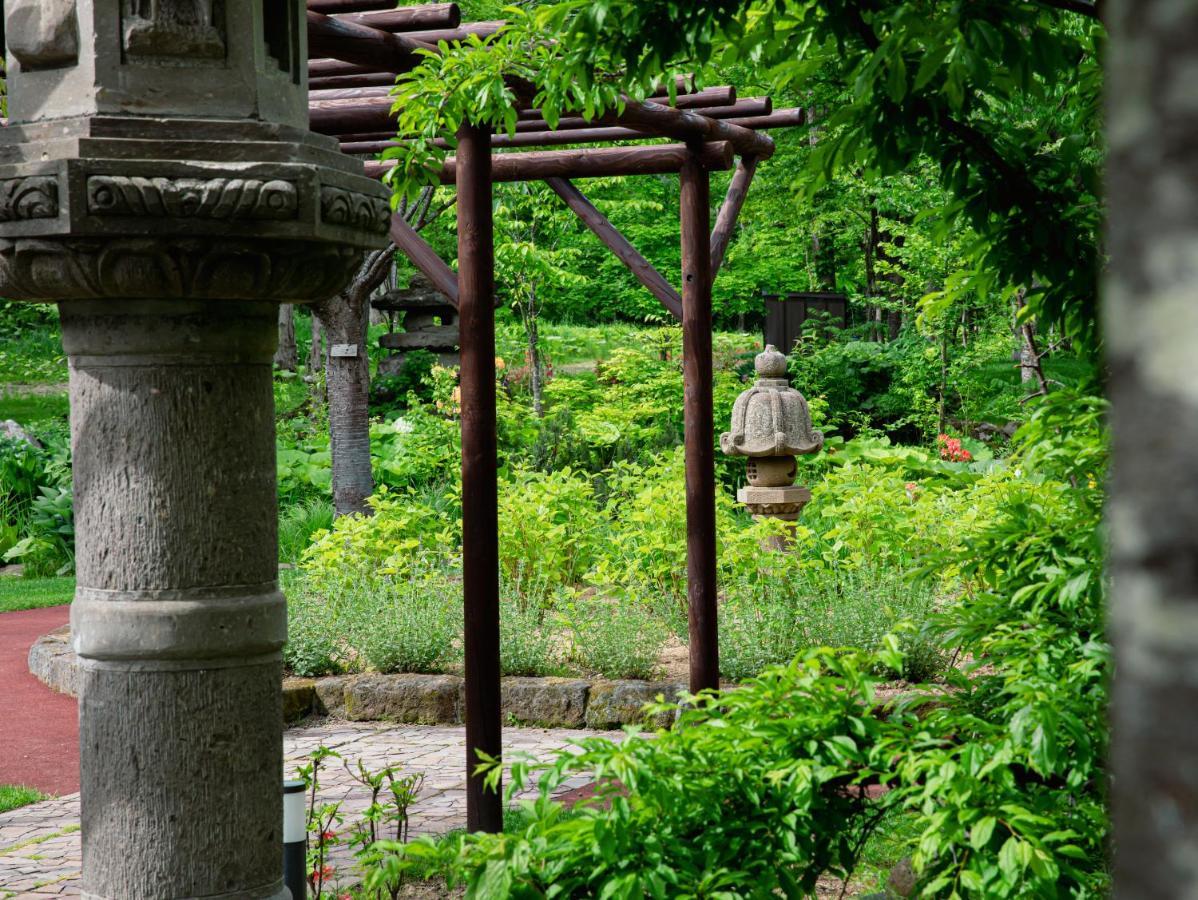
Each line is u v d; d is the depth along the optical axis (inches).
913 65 130.0
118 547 111.6
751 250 874.1
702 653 266.4
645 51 135.5
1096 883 91.8
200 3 109.0
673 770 98.2
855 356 720.3
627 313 1036.5
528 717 302.0
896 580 319.6
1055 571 118.6
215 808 112.7
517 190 667.4
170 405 111.3
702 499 265.6
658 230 909.8
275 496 118.6
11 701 345.7
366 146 280.7
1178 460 21.8
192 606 111.4
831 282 983.0
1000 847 93.0
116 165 103.7
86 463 113.0
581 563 412.5
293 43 118.2
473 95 179.9
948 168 140.9
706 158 267.4
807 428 410.3
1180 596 21.8
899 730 105.4
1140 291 22.4
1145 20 22.3
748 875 93.9
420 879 185.2
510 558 372.2
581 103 162.2
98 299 110.6
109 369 111.6
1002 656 120.4
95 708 113.0
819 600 319.3
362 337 528.1
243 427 114.6
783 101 536.4
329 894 182.1
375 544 372.8
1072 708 101.0
